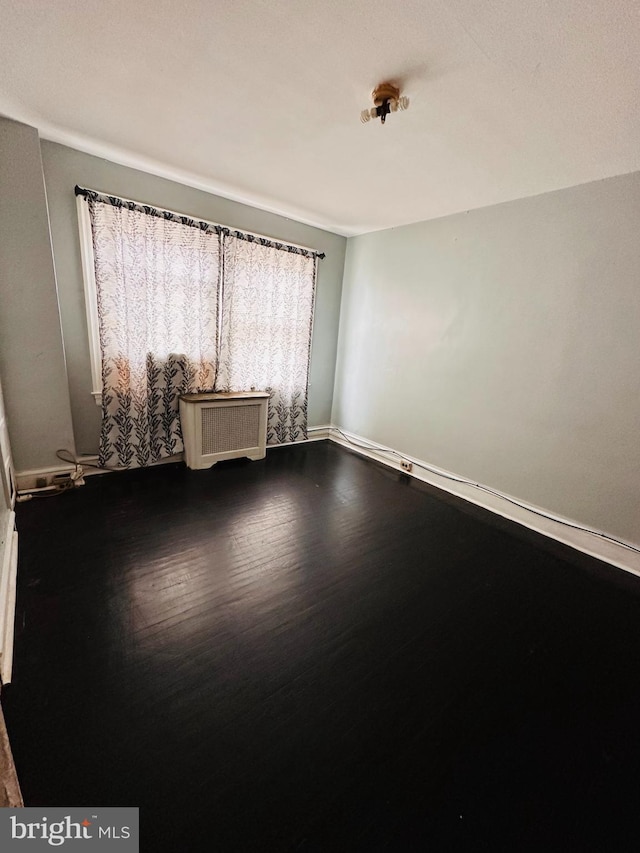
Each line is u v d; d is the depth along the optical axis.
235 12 1.12
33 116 1.87
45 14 1.15
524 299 2.46
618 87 1.30
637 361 2.01
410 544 2.27
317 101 1.55
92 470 2.77
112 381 2.64
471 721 1.21
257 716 1.17
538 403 2.46
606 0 0.96
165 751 1.05
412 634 1.57
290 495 2.79
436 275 3.00
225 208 2.92
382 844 0.90
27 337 2.24
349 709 1.22
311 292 3.60
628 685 1.40
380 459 3.72
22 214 2.07
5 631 1.33
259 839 0.88
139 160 2.35
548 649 1.54
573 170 1.98
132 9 1.13
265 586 1.78
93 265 2.49
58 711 1.14
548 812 0.98
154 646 1.39
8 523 1.81
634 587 1.99
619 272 2.03
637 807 1.01
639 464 2.06
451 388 2.99
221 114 1.72
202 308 2.93
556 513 2.44
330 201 2.79
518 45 1.15
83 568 1.78
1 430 1.91
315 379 4.04
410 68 1.30
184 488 2.73
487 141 1.76
